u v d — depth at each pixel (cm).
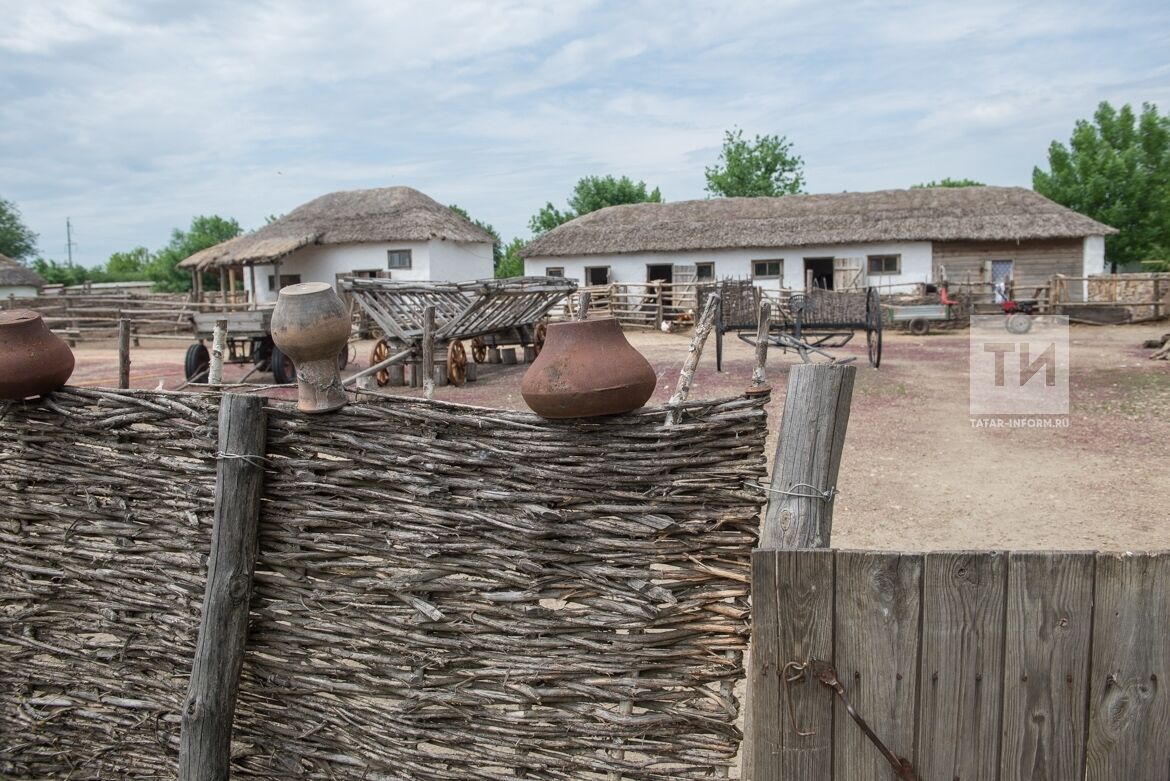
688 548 233
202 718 267
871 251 2811
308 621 271
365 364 1828
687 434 231
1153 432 907
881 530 601
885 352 1809
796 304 1438
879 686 209
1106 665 201
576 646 245
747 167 5031
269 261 2867
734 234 2941
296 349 252
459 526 251
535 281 1593
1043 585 202
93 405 290
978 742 208
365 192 3416
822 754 213
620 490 237
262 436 266
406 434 256
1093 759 204
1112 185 3941
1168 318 2350
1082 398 1137
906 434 934
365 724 269
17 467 302
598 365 227
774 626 212
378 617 263
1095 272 2709
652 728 240
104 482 290
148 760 302
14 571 308
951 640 206
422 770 262
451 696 256
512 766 254
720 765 238
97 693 306
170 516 283
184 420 277
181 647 287
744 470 230
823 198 3161
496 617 252
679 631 236
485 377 1570
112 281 6531
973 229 2727
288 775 281
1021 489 698
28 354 285
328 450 265
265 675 278
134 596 292
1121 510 631
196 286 3106
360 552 264
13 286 3912
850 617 208
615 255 3033
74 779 312
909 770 208
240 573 267
